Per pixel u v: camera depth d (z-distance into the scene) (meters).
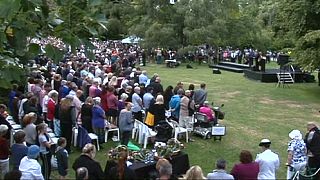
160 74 35.38
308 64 24.73
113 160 7.28
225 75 35.75
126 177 6.77
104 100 14.45
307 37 23.45
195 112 14.77
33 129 9.50
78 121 13.06
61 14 4.88
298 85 30.02
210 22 46.25
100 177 7.05
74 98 13.18
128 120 12.36
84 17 4.85
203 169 11.36
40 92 14.50
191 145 13.71
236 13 49.78
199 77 33.69
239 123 17.44
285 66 31.27
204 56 47.72
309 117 18.95
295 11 26.06
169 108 15.42
